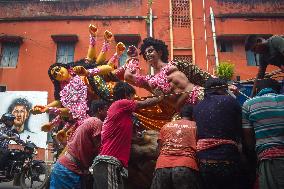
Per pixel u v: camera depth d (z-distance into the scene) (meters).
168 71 4.48
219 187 3.15
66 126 5.41
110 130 3.74
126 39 20.97
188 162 3.25
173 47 21.14
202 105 3.43
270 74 4.63
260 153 3.01
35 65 21.14
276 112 3.02
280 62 3.86
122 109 3.82
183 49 21.09
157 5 21.84
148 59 4.79
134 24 21.53
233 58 20.70
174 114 4.56
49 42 21.48
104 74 5.35
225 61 20.61
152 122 4.72
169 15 21.64
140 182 4.14
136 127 4.53
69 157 4.10
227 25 21.42
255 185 3.33
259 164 3.02
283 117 2.99
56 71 5.50
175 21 21.75
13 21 21.88
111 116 3.79
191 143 3.38
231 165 3.09
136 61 4.89
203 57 20.88
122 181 3.65
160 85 4.43
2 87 20.75
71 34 21.06
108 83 5.57
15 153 9.56
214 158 3.11
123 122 3.77
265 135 3.00
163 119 4.75
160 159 3.40
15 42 21.50
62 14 21.91
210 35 21.27
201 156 3.21
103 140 3.79
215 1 21.95
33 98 20.19
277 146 2.92
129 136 3.81
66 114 5.30
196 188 3.21
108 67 5.33
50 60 21.20
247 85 5.43
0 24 21.86
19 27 21.77
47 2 22.08
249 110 3.19
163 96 4.21
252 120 3.13
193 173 3.24
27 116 19.75
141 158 4.12
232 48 20.97
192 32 21.36
